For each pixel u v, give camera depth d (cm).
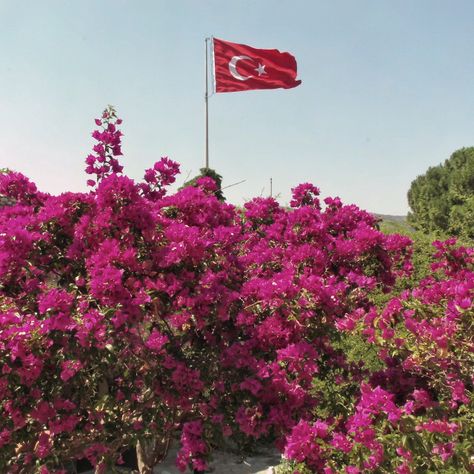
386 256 455
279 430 324
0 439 304
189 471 548
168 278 329
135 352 339
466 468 240
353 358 587
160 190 476
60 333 287
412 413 282
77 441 334
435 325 276
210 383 350
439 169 2303
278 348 330
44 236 343
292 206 544
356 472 255
